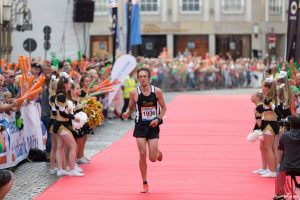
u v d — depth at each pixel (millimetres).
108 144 38406
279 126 27234
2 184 19938
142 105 24641
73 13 52531
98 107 30891
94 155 34156
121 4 101125
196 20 117125
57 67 41969
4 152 28094
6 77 30828
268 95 27078
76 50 52906
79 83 32062
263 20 118812
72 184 26531
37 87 28062
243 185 26188
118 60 52500
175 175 28359
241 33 118000
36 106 32719
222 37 118688
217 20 117500
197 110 61625
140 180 27297
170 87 95188
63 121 28125
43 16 52094
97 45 111125
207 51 117938
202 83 99562
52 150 28766
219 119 53188
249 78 105188
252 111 60375
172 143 38781
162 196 24281
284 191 22797
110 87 40688
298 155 21594
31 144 32344
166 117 54875
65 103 27891
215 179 27453
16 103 26016
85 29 53375
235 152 34969
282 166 22141
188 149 36125
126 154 34531
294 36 42500
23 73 30484
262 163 28859
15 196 24219
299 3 42656
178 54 108625
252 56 117812
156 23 116500
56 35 52281
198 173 28812
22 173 28969
